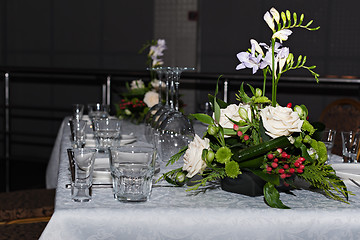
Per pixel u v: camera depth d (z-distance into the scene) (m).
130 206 1.10
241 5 5.85
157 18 6.10
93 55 6.35
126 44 6.24
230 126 1.22
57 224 1.03
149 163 1.14
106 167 1.47
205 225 1.08
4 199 2.00
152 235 1.06
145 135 2.11
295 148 1.21
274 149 1.17
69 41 6.41
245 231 1.08
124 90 6.25
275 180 1.14
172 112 1.67
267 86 5.62
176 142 1.59
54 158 3.02
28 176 5.27
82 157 1.12
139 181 1.14
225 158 1.18
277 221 1.09
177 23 6.04
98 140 1.81
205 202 1.16
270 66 1.24
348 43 5.63
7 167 4.77
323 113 2.76
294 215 1.09
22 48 6.54
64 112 6.44
